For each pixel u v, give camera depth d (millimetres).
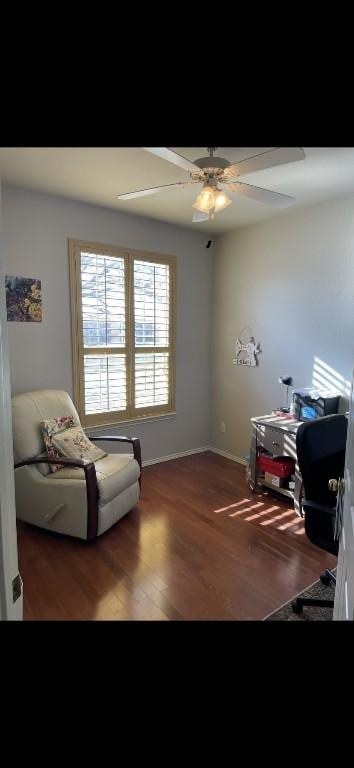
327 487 1986
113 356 3533
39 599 1980
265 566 2299
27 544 2523
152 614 1865
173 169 2432
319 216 3123
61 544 2523
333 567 2285
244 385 4016
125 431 3732
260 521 2846
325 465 1986
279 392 3637
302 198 2988
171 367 4008
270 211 3316
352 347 2992
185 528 2738
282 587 2104
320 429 2012
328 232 3074
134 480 2857
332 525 1821
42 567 2271
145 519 2863
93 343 3389
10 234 2850
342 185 2697
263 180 2598
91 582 2133
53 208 3023
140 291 3646
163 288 3830
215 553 2432
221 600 1988
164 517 2896
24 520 2674
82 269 3240
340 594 1183
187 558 2375
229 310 4102
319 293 3195
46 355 3135
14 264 2891
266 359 3736
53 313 3131
